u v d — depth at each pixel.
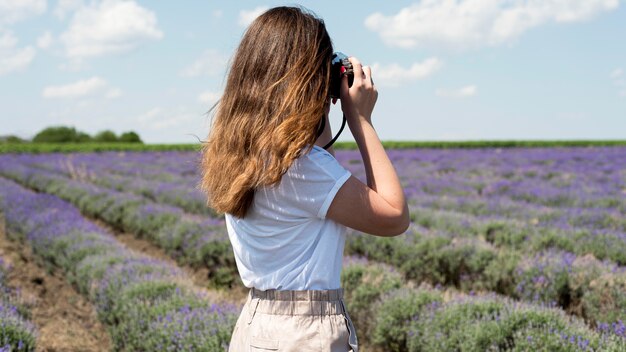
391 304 5.14
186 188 16.31
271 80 1.50
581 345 3.65
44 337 5.61
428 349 4.51
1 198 14.02
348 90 1.58
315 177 1.46
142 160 33.47
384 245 8.20
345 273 6.05
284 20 1.55
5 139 57.09
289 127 1.42
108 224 13.51
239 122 1.51
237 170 1.50
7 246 10.62
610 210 12.14
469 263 7.30
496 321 4.17
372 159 1.53
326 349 1.47
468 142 48.47
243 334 1.58
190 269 8.84
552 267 6.21
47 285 7.93
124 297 5.20
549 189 15.91
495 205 12.50
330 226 1.52
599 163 26.33
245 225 1.58
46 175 22.47
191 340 4.02
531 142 49.34
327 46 1.55
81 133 67.94
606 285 5.64
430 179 19.47
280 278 1.52
